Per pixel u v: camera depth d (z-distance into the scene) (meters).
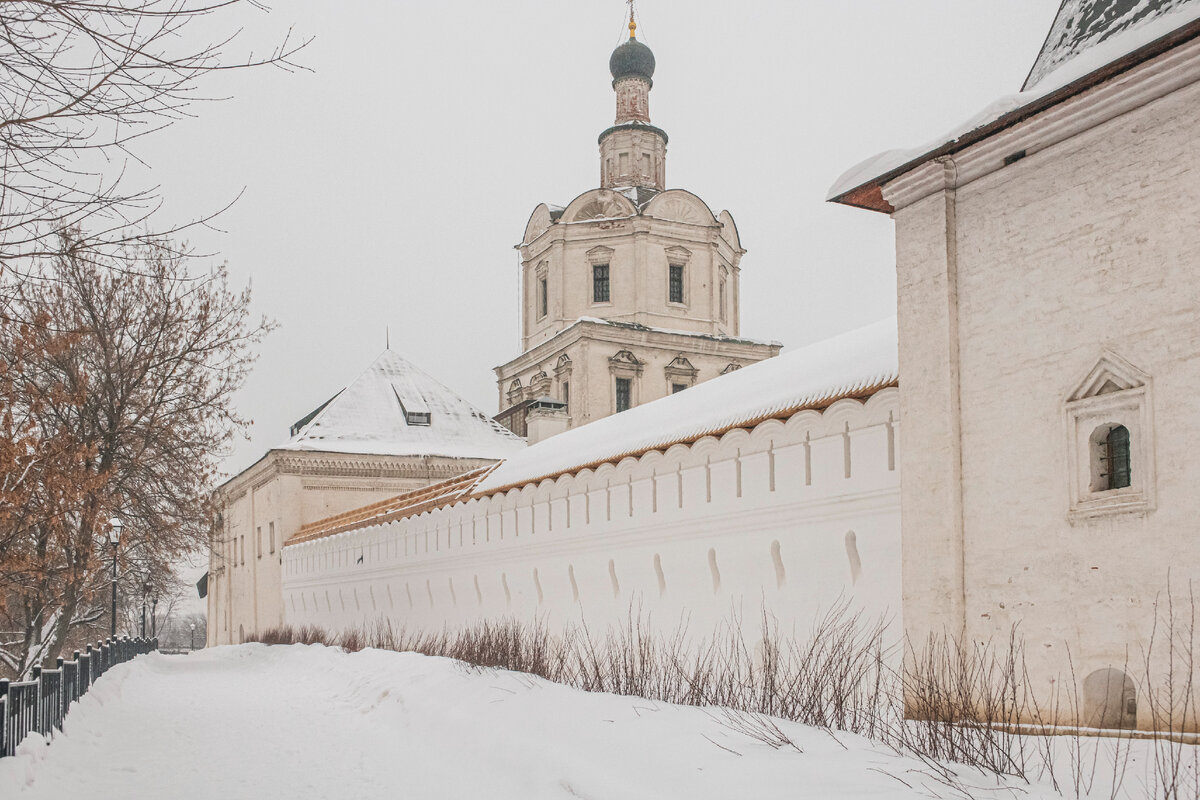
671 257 50.47
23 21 7.64
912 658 10.89
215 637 54.25
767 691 13.30
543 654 18.67
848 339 16.84
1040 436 9.88
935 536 10.80
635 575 18.53
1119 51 9.09
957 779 8.09
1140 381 8.99
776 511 15.28
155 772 12.73
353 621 33.00
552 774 10.63
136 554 31.81
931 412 10.95
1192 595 8.45
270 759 13.66
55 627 24.42
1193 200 8.70
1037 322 9.98
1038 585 9.77
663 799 8.95
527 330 53.53
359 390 47.19
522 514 22.50
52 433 25.42
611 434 21.88
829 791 8.25
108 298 26.69
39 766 11.59
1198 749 7.75
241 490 48.56
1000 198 10.46
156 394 27.84
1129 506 8.98
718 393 19.17
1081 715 9.24
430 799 10.95
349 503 43.25
